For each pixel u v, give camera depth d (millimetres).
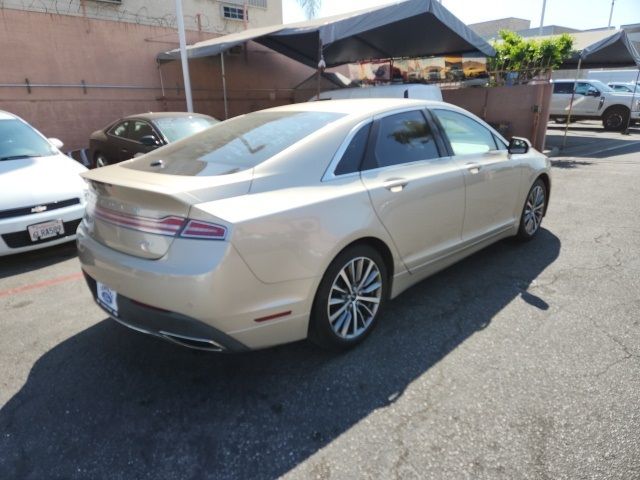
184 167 2748
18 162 5266
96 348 3100
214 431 2312
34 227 4551
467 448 2145
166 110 12578
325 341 2818
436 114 3674
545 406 2400
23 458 2168
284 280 2467
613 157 11344
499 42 12703
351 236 2730
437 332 3164
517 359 2822
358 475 2023
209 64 13320
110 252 2572
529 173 4527
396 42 12000
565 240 4973
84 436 2301
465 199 3678
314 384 2652
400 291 3303
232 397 2566
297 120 3141
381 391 2576
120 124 8539
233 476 2045
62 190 4781
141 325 2508
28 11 10023
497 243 4945
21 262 4781
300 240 2494
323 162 2775
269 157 2668
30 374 2820
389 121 3252
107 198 2592
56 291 4051
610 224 5504
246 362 2891
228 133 3246
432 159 3482
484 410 2389
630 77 26094
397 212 3055
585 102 18500
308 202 2561
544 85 11391
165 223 2311
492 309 3461
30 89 10297
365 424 2328
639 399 2432
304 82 14914
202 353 3010
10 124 5926
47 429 2352
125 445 2234
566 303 3527
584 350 2895
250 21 17609
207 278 2223
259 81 14578
